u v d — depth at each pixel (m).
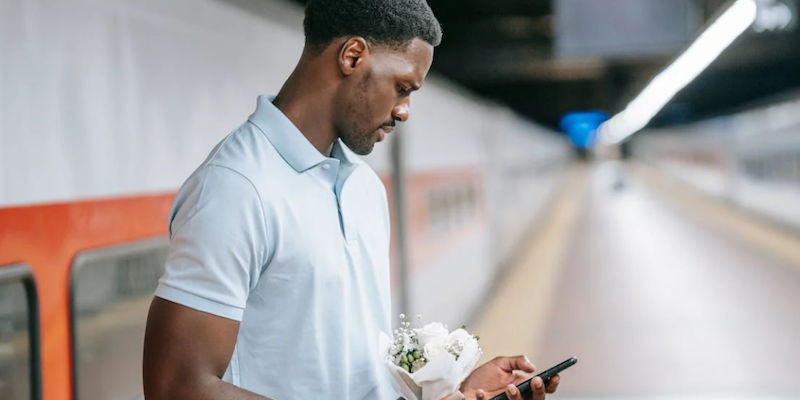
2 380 1.98
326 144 1.58
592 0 7.11
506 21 12.71
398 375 1.65
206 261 1.38
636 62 14.88
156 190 2.67
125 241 2.49
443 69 15.41
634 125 35.53
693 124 32.03
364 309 1.61
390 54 1.51
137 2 2.59
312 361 1.52
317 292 1.50
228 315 1.39
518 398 1.63
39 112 2.12
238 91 3.37
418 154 6.62
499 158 12.61
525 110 38.34
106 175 2.40
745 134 20.83
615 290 10.65
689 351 7.15
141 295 2.59
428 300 6.93
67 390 2.21
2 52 2.00
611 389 6.05
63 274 2.20
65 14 2.24
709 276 11.45
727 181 23.66
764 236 16.36
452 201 8.27
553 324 8.64
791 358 6.75
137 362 2.57
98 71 2.38
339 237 1.56
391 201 5.71
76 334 2.25
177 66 2.83
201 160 2.99
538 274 12.52
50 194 2.15
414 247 6.34
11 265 2.00
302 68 1.55
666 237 16.77
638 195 30.39
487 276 10.84
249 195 1.42
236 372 1.51
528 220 18.47
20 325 2.05
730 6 5.54
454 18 12.65
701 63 8.82
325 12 1.50
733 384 6.05
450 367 1.63
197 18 3.01
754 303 9.28
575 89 28.83
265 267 1.47
